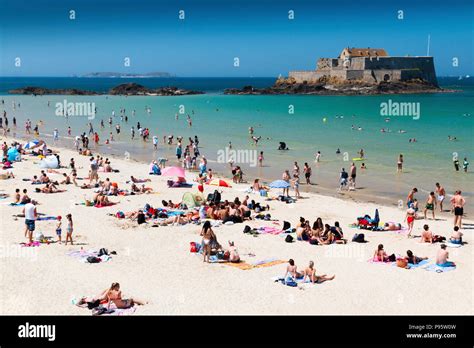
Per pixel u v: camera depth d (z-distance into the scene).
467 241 24.69
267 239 24.81
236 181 38.81
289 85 175.75
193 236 25.09
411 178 39.62
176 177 39.25
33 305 17.33
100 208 30.03
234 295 18.39
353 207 31.38
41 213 28.69
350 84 163.62
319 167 44.66
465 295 18.55
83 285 18.98
